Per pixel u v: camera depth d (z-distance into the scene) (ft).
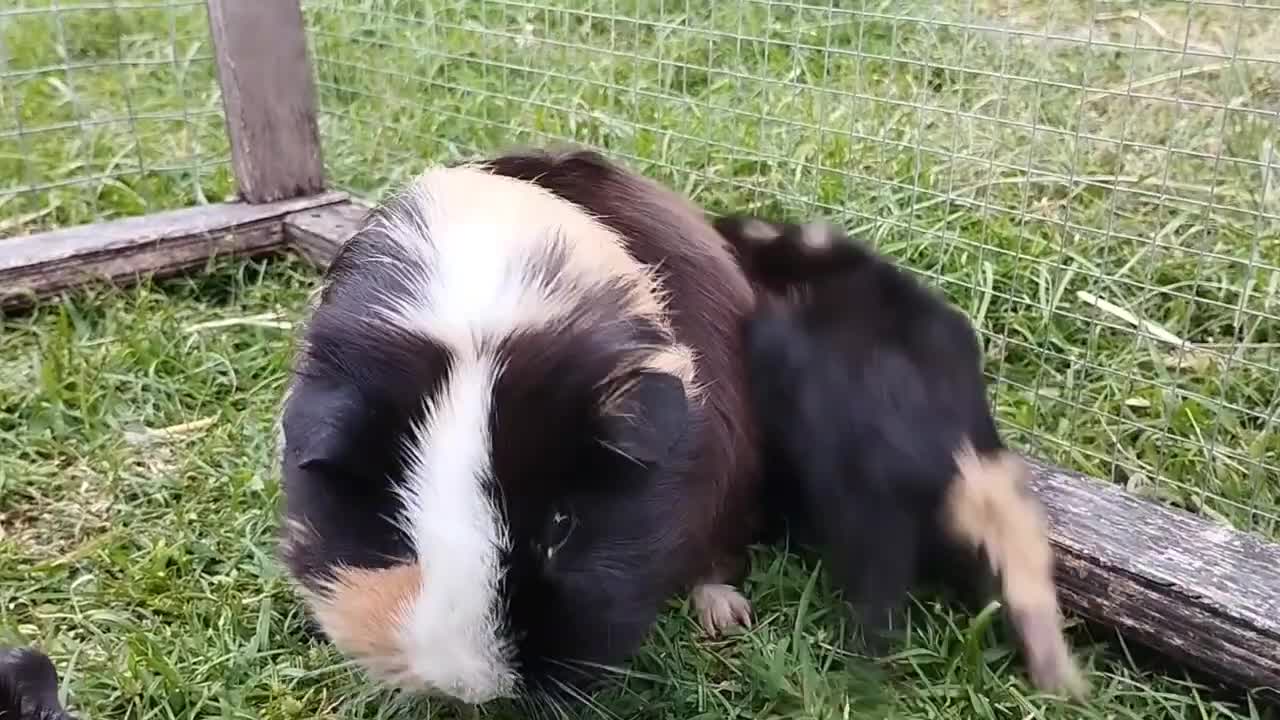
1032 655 1.08
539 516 0.83
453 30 2.22
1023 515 1.14
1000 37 1.87
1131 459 1.34
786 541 1.25
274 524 1.22
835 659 1.12
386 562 0.86
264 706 1.06
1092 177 1.65
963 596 1.18
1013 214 1.59
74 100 2.06
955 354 1.21
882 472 1.13
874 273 1.27
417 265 0.96
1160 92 1.90
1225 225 1.64
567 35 2.06
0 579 1.20
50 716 0.86
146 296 1.68
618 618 0.89
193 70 2.46
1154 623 1.08
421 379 0.85
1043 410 1.42
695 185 1.81
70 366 1.51
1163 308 1.58
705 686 1.08
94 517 1.30
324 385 0.88
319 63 2.28
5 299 1.65
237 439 1.42
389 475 0.84
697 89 2.07
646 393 0.84
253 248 1.83
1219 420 1.31
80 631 1.15
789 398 1.17
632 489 0.88
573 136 1.95
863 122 1.86
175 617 1.17
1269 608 1.03
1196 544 1.11
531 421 0.83
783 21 2.11
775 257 1.29
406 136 2.13
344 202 1.92
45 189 1.92
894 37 1.74
